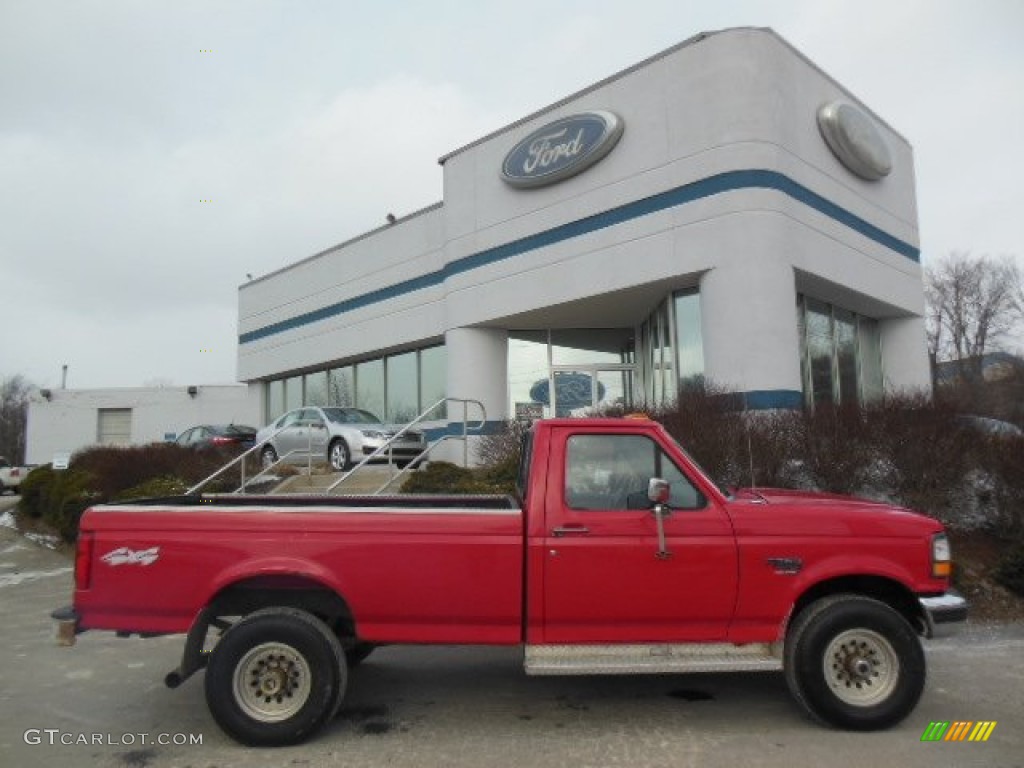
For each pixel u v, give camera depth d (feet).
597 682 19.39
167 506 16.08
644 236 45.42
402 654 22.21
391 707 17.66
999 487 28.19
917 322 59.11
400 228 64.90
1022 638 22.59
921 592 15.85
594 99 48.85
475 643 15.71
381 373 69.41
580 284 48.62
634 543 15.66
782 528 15.85
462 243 56.65
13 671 21.13
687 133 43.98
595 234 47.96
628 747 15.03
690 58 44.24
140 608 15.71
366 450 48.03
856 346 57.21
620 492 16.16
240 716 15.20
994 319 143.64
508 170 52.75
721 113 42.78
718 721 16.42
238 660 15.35
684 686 18.93
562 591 15.52
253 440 68.08
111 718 17.26
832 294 50.98
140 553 15.76
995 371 125.39
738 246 41.50
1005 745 14.85
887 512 16.29
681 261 43.60
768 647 16.03
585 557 15.60
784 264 42.04
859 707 15.39
